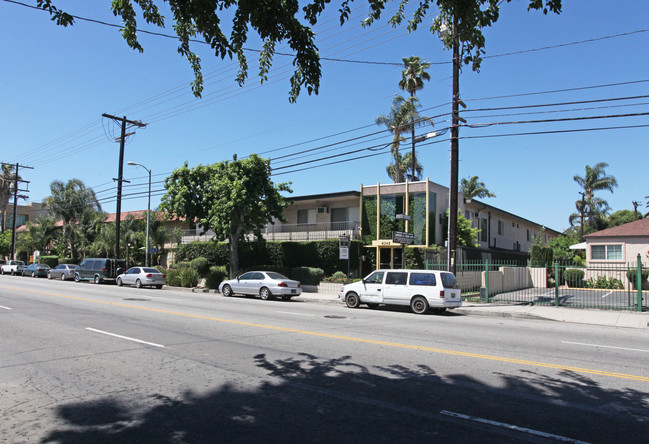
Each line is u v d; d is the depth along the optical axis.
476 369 7.30
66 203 48.28
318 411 5.22
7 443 4.30
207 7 5.92
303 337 10.09
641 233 27.70
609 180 52.72
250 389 6.05
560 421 4.98
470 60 6.62
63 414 5.09
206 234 39.66
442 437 4.49
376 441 4.38
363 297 18.22
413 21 6.96
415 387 6.23
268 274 22.50
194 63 7.32
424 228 28.64
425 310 16.55
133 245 42.22
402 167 44.78
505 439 4.46
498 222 42.09
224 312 15.02
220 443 4.31
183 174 27.27
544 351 8.98
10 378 6.53
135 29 6.90
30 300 17.98
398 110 37.59
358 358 7.99
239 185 25.08
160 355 8.06
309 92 6.50
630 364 7.90
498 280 23.83
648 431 4.72
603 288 26.66
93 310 14.81
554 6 5.70
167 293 24.44
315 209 34.31
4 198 65.56
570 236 56.81
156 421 4.88
